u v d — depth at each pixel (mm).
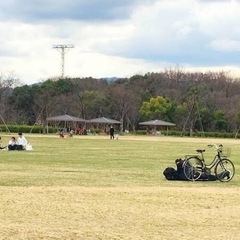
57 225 13047
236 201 17188
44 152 42656
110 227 12961
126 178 23938
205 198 17688
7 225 12898
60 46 160125
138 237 11977
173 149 51375
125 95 121688
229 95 137125
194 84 133250
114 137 83125
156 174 25953
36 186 20141
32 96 122000
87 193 18141
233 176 24531
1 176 23688
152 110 120750
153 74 146625
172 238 11961
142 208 15547
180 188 20328
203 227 13172
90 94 122438
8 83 128750
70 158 36219
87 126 120000
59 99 117625
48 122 112250
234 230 12875
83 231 12453
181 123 118312
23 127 103562
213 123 116438
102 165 30938
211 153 45156
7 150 44219
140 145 59344
